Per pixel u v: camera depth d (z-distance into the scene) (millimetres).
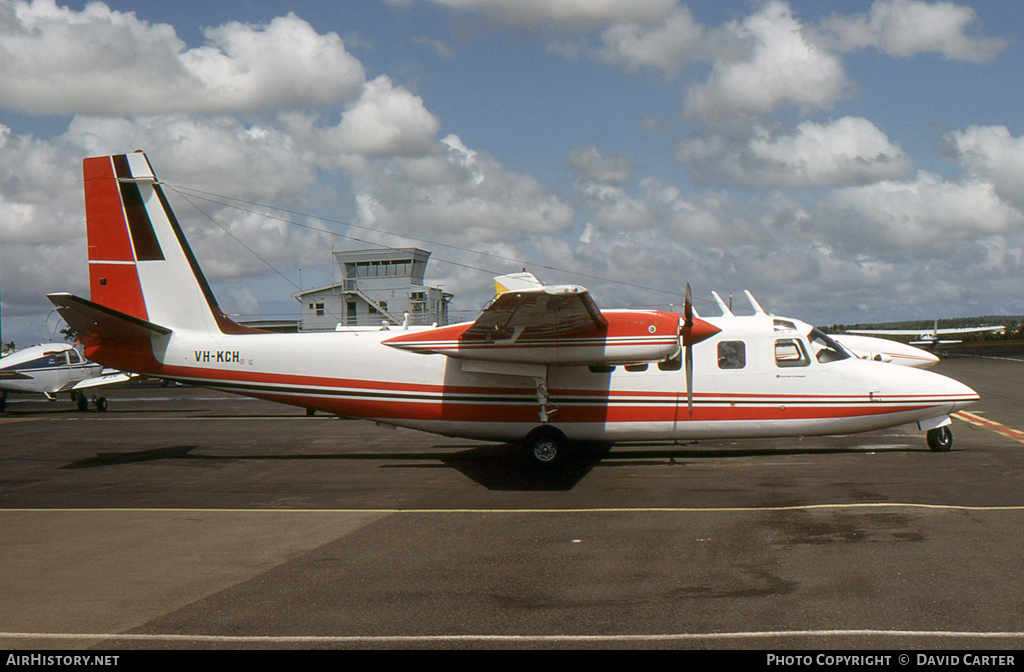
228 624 5000
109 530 7906
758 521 7688
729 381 12156
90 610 5320
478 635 4719
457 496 9570
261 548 7051
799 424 12227
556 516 8211
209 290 13281
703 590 5508
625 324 11336
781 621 4840
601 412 12078
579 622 4906
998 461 11320
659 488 9734
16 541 7453
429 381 12406
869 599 5219
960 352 69750
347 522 8141
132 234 13180
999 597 5219
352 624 4961
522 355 11586
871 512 7926
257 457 13516
